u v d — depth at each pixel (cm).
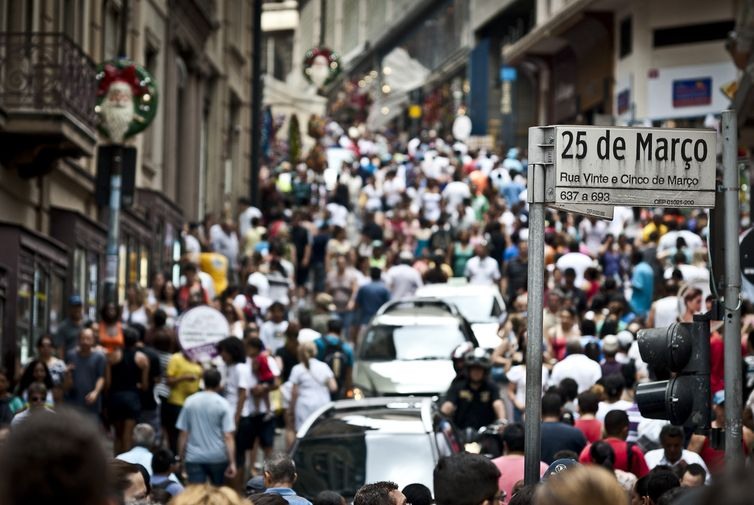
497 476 1442
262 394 4228
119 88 4659
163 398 4319
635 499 2134
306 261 8012
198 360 4216
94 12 6091
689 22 11938
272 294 6538
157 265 6950
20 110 4609
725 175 1986
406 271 6600
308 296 7231
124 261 6191
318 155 12850
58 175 5434
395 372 5059
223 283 6506
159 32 7588
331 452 3091
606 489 867
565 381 3525
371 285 6344
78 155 4969
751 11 6325
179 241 7306
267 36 17438
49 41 5281
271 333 5288
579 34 13562
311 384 4294
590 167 1920
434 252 7644
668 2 12019
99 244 5734
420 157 13562
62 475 722
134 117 4703
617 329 4609
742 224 5044
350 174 12575
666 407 1991
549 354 4309
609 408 3391
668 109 12062
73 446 728
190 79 8725
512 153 11450
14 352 4362
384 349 5203
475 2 18525
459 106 19050
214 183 9769
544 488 884
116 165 4656
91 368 4069
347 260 6912
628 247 7456
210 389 3744
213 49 9562
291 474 2294
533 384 1902
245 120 11006
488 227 8000
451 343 5212
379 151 16475
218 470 3719
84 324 4569
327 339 4928
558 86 14838
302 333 4928
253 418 4238
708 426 1992
